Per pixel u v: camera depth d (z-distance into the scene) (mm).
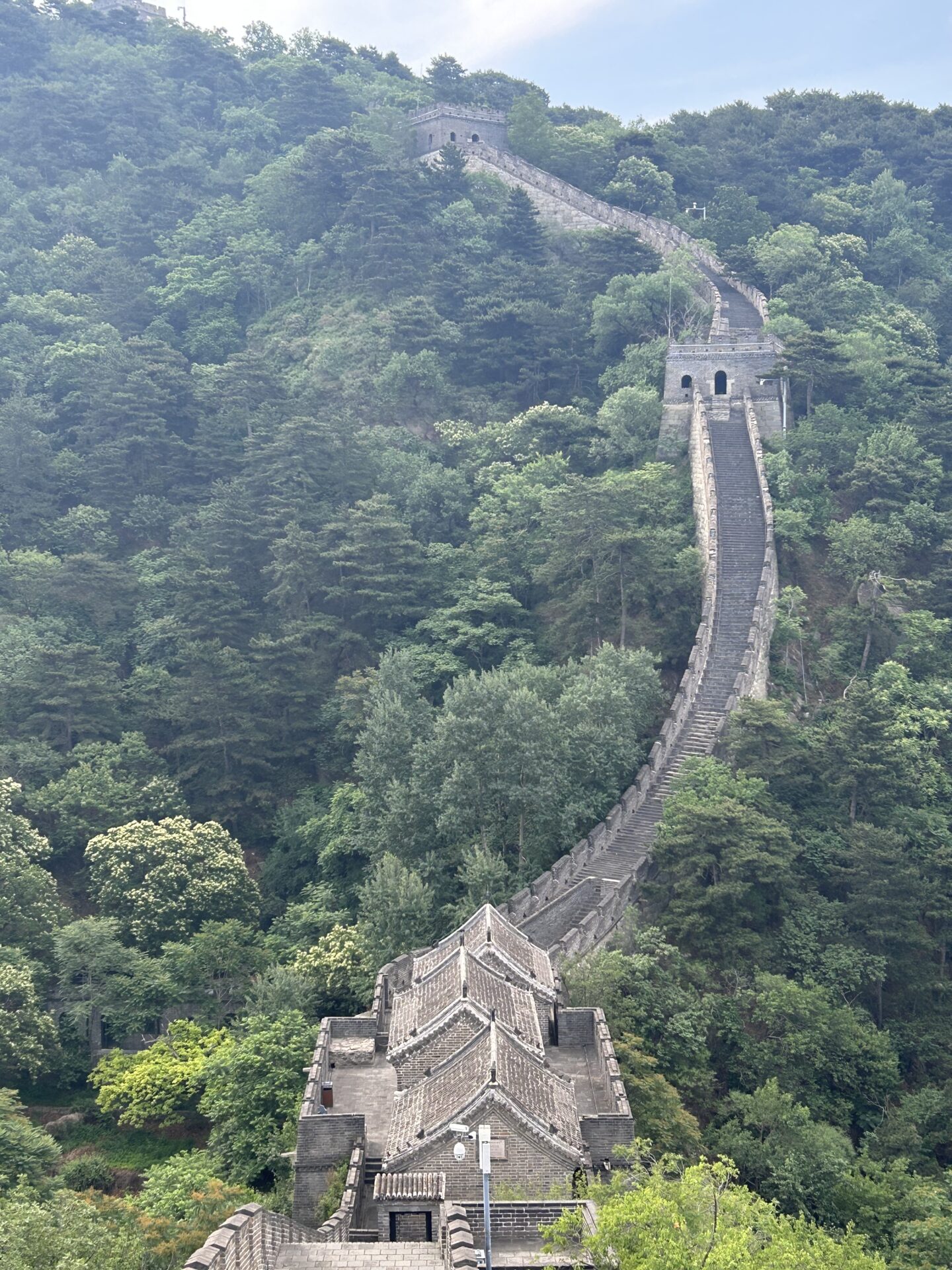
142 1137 76812
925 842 95875
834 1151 66188
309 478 140875
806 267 175250
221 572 126062
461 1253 35938
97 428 152625
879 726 96812
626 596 115188
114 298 183875
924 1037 84438
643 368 150250
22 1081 82438
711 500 120938
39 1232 43562
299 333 178625
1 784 98062
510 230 184000
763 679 110500
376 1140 53906
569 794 90438
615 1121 51812
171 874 92562
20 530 142000
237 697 116812
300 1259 38688
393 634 127188
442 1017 52500
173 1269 46406
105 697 115938
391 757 97125
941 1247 60188
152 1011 82875
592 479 122312
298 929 94125
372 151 194125
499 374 167500
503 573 126188
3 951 83688
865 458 130875
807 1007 76750
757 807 92812
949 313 184250
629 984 72438
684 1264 35500
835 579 123500
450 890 85812
